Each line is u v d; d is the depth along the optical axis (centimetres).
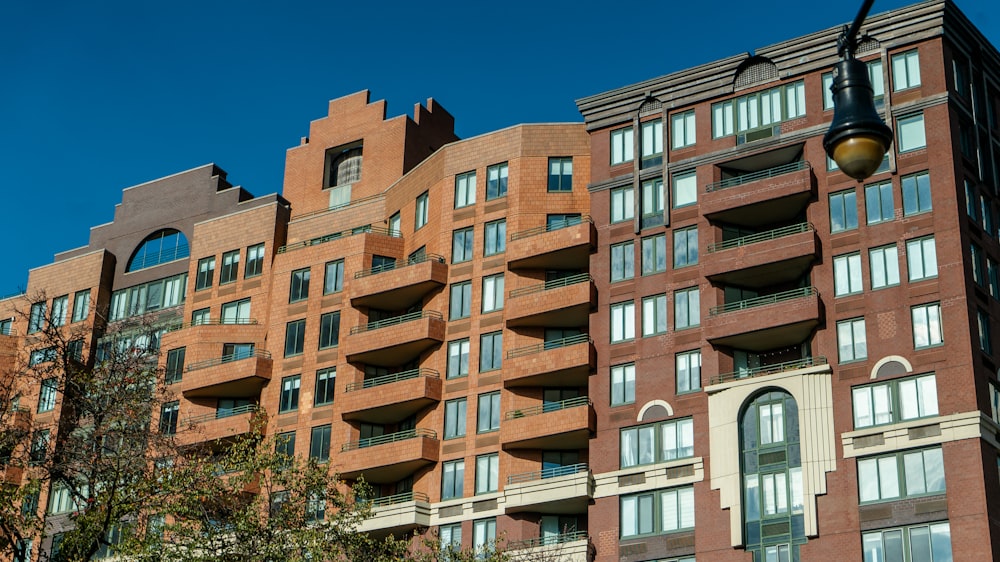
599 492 6284
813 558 5628
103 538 4578
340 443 7100
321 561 4556
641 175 6844
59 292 8769
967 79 6425
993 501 5422
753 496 5888
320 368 7406
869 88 2009
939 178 6028
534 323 6881
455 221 7312
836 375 5903
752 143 6562
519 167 7225
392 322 7344
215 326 7875
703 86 6831
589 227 6800
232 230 8319
